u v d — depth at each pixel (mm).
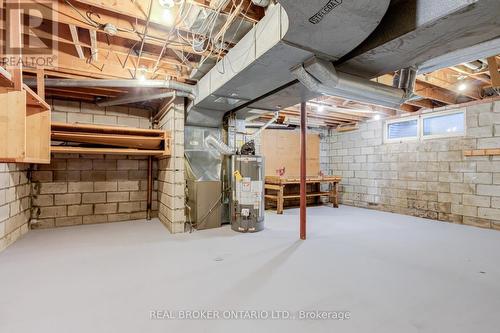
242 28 2334
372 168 6320
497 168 4285
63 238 3535
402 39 1740
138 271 2441
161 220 4594
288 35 1763
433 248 3207
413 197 5449
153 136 3912
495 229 4250
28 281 2217
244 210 3895
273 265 2617
